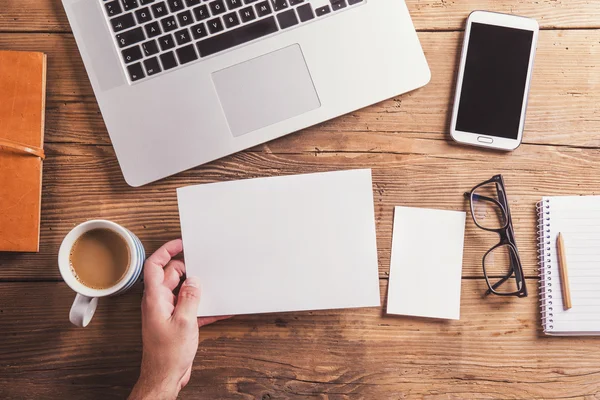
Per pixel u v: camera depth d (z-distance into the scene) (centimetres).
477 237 73
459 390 72
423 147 73
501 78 72
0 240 68
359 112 73
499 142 72
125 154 69
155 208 72
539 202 73
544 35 73
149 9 67
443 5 73
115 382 71
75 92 72
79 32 67
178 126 69
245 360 72
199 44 68
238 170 73
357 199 70
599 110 73
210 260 69
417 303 71
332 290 69
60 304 71
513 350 72
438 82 73
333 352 72
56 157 72
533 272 73
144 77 68
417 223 72
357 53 70
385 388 72
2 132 68
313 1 69
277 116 70
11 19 72
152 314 63
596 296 71
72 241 62
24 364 71
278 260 69
